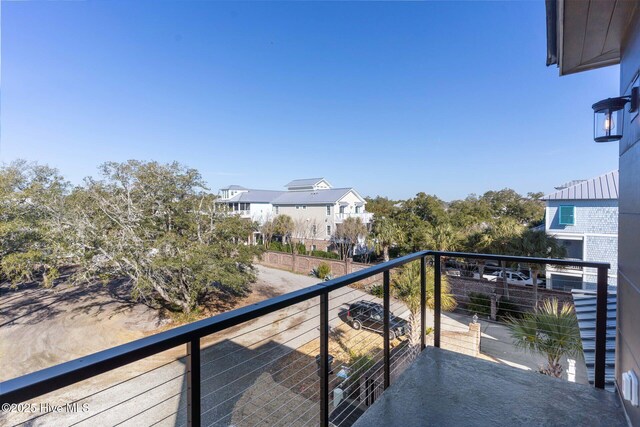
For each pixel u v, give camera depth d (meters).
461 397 2.01
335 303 11.63
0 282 15.10
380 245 18.03
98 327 10.70
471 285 11.48
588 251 12.10
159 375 7.07
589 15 2.01
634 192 1.74
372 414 1.85
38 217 12.27
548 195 13.11
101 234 11.55
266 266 20.20
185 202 12.74
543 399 1.98
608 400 1.96
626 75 2.06
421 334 2.68
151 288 12.11
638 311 1.61
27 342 9.61
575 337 4.78
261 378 6.93
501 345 8.15
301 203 25.12
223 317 1.04
